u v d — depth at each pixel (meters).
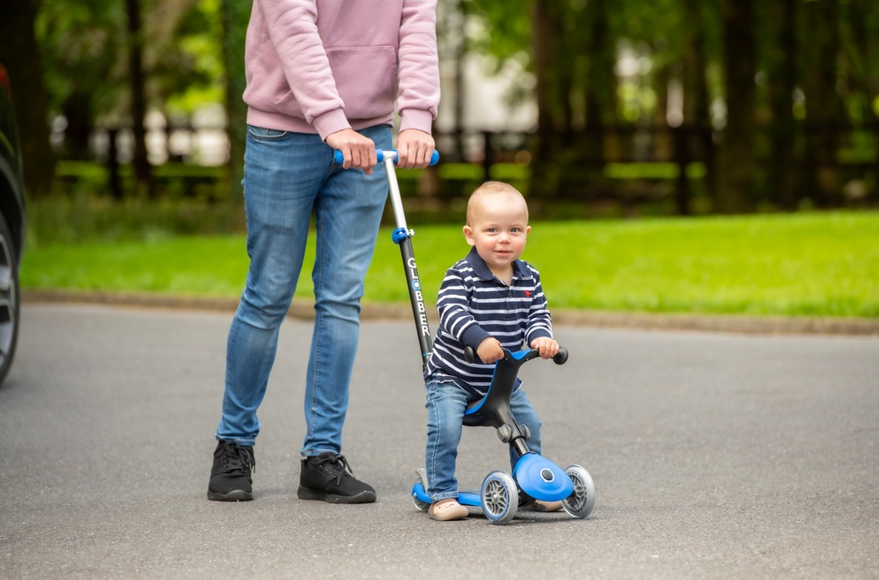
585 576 6.69
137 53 48.56
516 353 7.71
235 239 29.97
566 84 50.47
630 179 48.94
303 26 8.22
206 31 59.59
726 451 10.47
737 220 29.34
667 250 25.50
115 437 11.22
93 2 51.72
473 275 8.02
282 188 8.59
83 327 19.36
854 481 9.26
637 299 20.50
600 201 47.91
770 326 18.66
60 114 61.19
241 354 8.79
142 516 8.30
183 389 13.81
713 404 12.73
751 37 42.41
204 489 9.19
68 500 8.83
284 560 7.11
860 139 51.41
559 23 49.47
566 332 18.91
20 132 37.19
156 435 11.31
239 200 35.97
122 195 45.28
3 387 13.91
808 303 19.38
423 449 10.70
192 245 28.83
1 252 13.33
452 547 7.33
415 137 8.41
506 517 7.83
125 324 19.78
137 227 35.56
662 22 51.50
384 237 29.12
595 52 48.91
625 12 49.12
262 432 11.52
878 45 47.59
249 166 8.70
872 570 6.79
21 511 8.48
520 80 66.56
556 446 10.77
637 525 7.88
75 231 33.69
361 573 6.81
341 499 8.63
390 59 8.61
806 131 46.25
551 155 48.38
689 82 57.91
